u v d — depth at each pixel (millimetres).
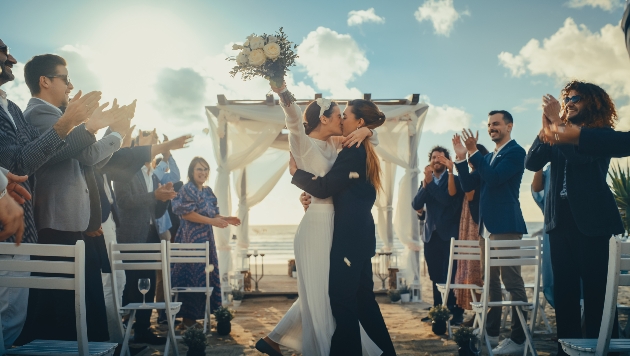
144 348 4926
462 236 5914
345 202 3104
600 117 3322
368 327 3184
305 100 8875
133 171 4258
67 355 2414
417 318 6961
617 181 5891
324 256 3105
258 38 2875
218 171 9273
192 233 6207
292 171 3213
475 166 4590
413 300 8891
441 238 6355
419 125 9289
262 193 9602
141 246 4328
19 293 2748
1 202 1562
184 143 4375
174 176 7172
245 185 9656
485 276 4199
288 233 56750
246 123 9414
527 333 4188
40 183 3328
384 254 9586
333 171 3053
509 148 4742
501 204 4707
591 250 3268
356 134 3160
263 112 9234
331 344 2975
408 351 4738
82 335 2352
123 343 4195
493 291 4895
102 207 4223
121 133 3598
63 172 3373
